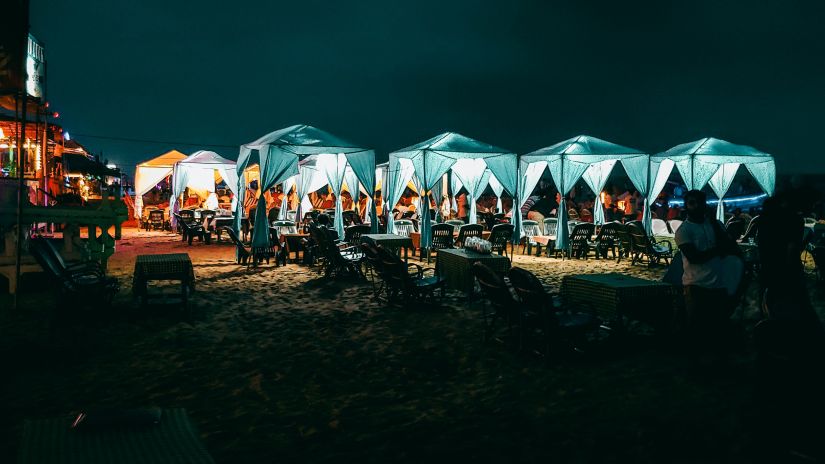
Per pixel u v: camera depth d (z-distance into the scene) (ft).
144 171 86.74
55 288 22.75
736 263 15.79
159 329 21.31
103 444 5.59
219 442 11.69
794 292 14.34
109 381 15.56
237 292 29.55
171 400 14.17
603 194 72.23
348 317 23.63
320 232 35.99
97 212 30.81
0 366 16.80
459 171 63.62
